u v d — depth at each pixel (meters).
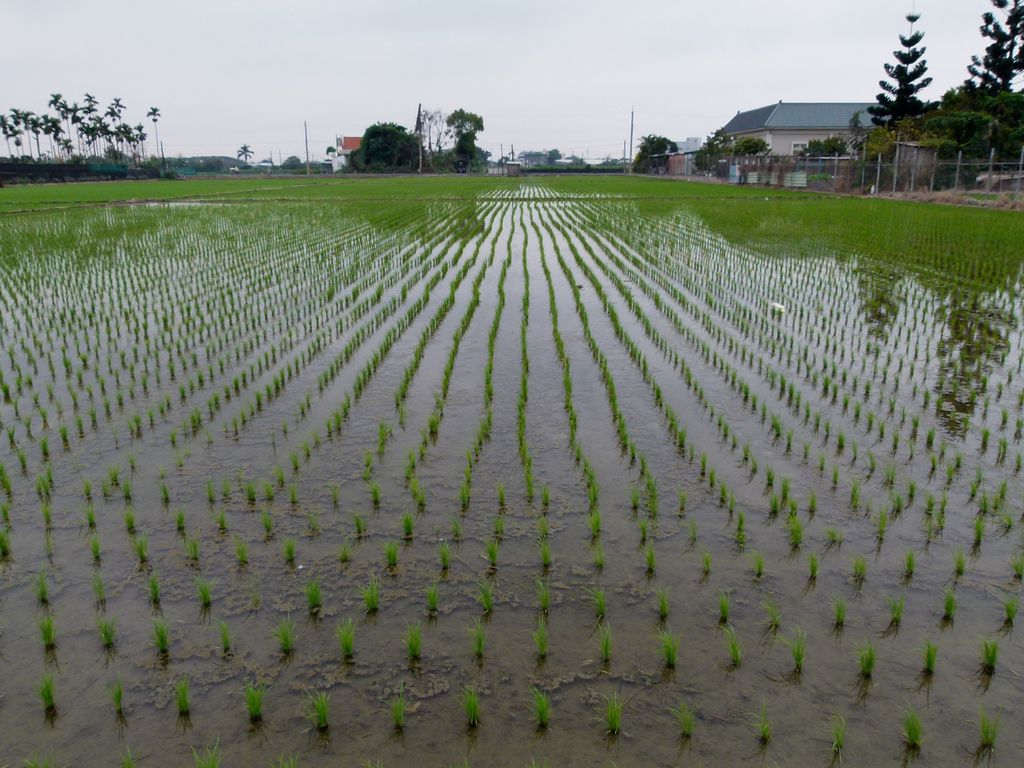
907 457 6.71
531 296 13.88
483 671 4.08
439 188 59.25
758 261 17.61
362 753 3.55
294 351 10.16
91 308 12.80
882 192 41.75
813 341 10.58
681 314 12.20
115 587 4.83
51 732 3.69
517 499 5.98
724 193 47.47
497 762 3.49
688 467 6.53
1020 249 18.94
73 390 8.60
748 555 5.18
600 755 3.53
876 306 12.74
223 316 12.16
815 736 3.64
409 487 6.17
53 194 49.75
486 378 8.77
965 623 4.45
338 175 104.38
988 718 3.74
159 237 22.67
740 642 4.29
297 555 5.19
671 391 8.49
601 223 27.56
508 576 4.94
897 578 4.89
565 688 3.95
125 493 5.99
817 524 5.58
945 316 12.03
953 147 41.75
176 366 9.55
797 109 80.44
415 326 11.55
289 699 3.89
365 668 4.10
